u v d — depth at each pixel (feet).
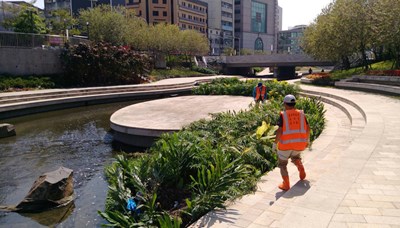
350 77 92.48
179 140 24.85
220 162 20.20
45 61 92.53
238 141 26.76
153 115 47.91
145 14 287.07
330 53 101.24
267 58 208.74
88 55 95.25
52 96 73.26
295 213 13.33
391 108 43.21
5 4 133.90
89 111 67.67
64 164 32.89
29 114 63.41
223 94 81.00
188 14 322.55
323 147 26.96
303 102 40.50
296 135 17.57
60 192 23.39
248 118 34.04
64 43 97.81
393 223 12.35
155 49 177.99
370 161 20.24
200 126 33.32
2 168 31.81
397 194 15.15
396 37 73.87
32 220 21.25
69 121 56.24
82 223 20.76
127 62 101.55
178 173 21.81
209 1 376.48
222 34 385.09
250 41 434.30
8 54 84.48
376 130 29.43
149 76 125.90
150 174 21.85
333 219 12.75
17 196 25.13
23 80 82.53
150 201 19.51
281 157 17.97
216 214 16.03
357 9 91.56
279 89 70.13
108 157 35.04
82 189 26.21
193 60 216.54
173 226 14.93
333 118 42.63
